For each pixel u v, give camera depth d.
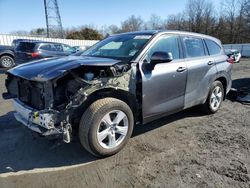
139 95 3.83
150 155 3.72
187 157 3.67
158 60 3.74
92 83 3.32
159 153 3.79
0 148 3.89
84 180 3.12
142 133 4.50
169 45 4.38
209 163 3.51
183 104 4.63
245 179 3.15
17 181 3.10
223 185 3.02
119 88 3.54
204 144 4.12
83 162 3.53
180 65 4.41
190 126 4.91
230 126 4.96
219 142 4.21
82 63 3.35
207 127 4.88
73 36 48.59
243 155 3.77
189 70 4.59
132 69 3.70
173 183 3.05
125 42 4.32
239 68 15.70
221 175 3.23
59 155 3.71
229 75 5.85
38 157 3.66
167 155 3.73
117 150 3.68
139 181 3.10
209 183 3.06
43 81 3.17
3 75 11.70
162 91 4.11
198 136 4.44
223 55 5.75
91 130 3.34
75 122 3.47
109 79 3.47
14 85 3.93
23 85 3.67
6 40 22.36
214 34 51.78
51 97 3.22
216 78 5.41
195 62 4.77
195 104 5.01
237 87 8.97
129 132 3.76
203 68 4.96
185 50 4.66
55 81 3.23
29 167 3.40
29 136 4.30
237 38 50.34
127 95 3.72
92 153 3.49
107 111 3.43
